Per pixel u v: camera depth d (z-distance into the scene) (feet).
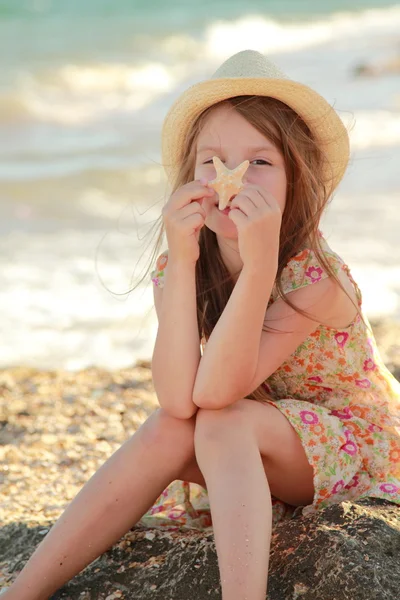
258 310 9.77
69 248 29.07
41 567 9.82
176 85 65.82
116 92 63.05
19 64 68.03
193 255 10.40
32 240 30.14
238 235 9.81
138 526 11.18
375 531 9.62
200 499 11.53
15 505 13.10
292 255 10.78
